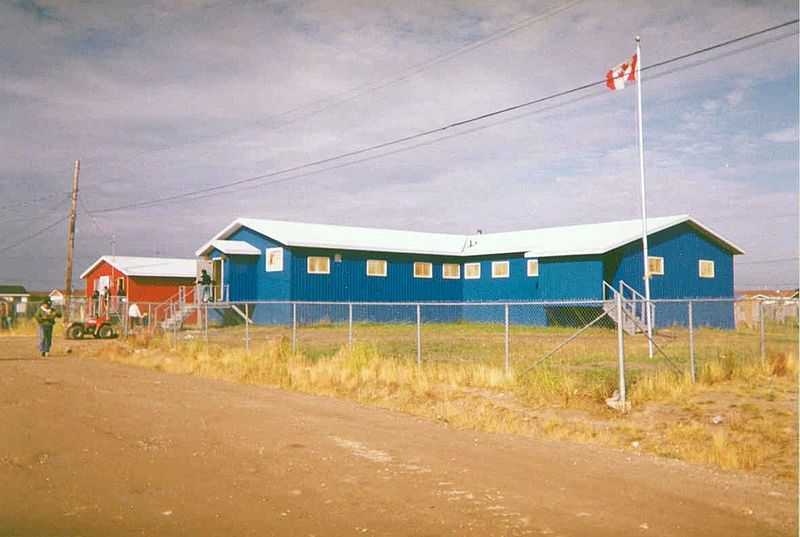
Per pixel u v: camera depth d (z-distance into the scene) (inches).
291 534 239.3
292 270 1453.0
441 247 1701.5
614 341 1012.5
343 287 1523.1
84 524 248.2
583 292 1369.3
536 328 1387.8
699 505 277.7
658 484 311.4
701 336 1113.4
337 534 239.5
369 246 1544.0
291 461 349.7
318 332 1272.1
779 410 460.1
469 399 538.3
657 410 479.8
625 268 1368.1
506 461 354.0
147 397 565.9
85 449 370.9
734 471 341.7
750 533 243.0
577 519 256.8
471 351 863.7
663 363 705.0
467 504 276.2
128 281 1911.9
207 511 265.9
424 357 780.0
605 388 522.3
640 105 971.9
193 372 775.7
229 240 1621.6
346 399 581.3
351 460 352.8
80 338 1346.0
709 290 1483.8
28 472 322.3
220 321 1524.4
